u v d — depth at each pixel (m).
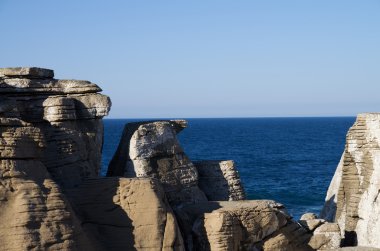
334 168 84.50
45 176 21.44
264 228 26.34
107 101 27.30
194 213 26.17
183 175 28.88
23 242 19.38
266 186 65.19
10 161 20.47
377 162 31.23
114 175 28.02
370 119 32.12
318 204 53.72
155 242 22.66
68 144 25.41
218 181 30.84
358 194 32.00
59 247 19.97
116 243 22.50
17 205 19.77
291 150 120.75
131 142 27.72
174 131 29.56
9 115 23.47
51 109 25.42
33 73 26.48
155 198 23.08
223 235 24.84
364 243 30.66
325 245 28.38
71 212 20.91
